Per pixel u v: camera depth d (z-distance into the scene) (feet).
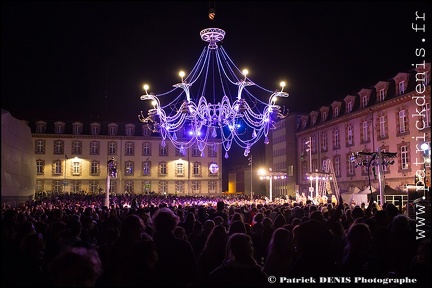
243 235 18.65
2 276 18.95
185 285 20.20
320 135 208.95
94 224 36.99
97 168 262.47
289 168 240.12
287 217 48.93
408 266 24.41
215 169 250.98
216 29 73.51
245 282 17.79
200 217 55.57
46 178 255.29
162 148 270.67
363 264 20.83
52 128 260.21
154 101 96.17
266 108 107.45
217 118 99.60
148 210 60.75
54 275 14.73
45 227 37.35
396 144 151.94
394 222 25.50
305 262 19.21
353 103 182.91
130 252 16.87
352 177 178.81
